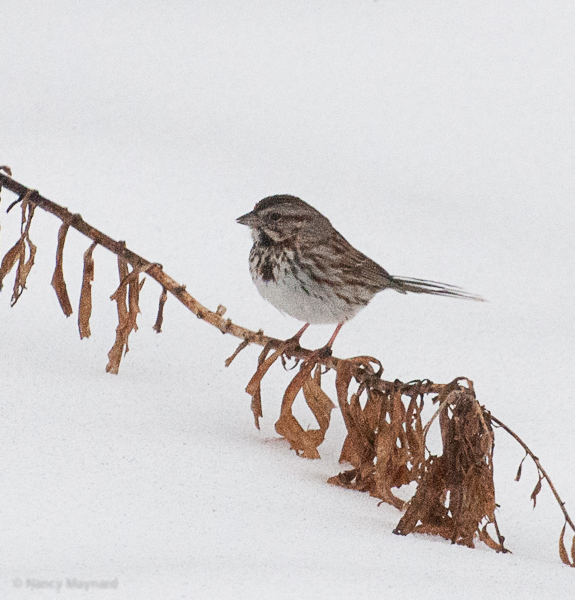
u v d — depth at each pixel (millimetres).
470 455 7793
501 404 10102
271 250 9898
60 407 8906
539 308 12641
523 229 15094
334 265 9867
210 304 11883
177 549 6551
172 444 8531
